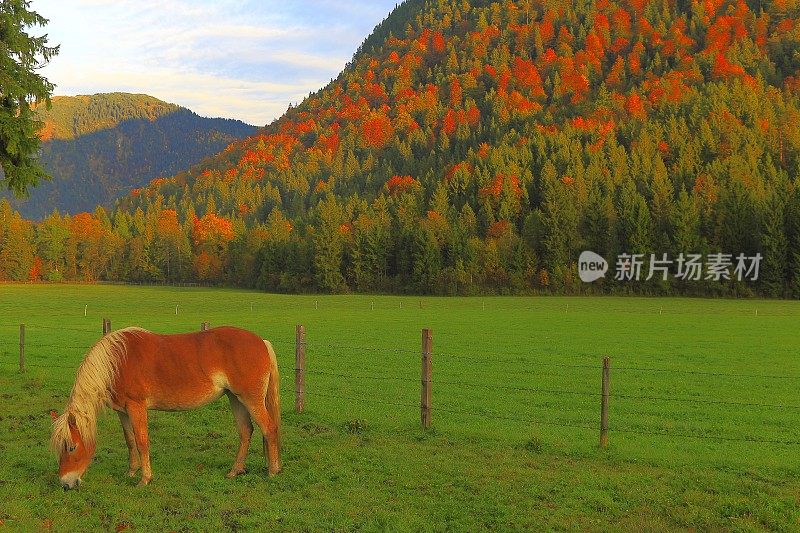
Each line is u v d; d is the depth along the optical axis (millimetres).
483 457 9867
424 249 104375
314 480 8656
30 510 7367
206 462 9484
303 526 7023
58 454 8125
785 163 144750
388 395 16531
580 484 8602
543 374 20828
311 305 74250
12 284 128500
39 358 21469
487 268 105438
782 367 23344
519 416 14188
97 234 147250
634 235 98938
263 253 118000
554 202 113188
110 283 137875
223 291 111438
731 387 18688
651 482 8758
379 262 110688
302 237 131250
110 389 8383
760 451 11148
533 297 92625
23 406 13117
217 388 8672
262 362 8805
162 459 9594
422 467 9250
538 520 7242
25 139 15812
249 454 9961
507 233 111438
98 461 9438
